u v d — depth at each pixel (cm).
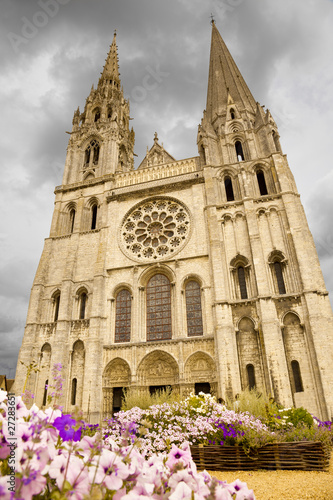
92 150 5772
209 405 1730
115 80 7150
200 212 4312
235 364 3306
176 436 1409
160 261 4166
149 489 455
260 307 3484
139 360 3706
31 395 644
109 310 4128
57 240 4909
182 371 3478
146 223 4588
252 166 4425
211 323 3656
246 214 4041
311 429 1716
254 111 5281
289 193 4034
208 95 5962
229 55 6181
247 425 1452
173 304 3931
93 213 5216
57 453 447
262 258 3738
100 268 4341
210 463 1391
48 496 388
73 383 3891
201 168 4747
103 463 425
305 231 3922
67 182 5512
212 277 3819
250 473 1312
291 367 3256
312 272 3612
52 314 4444
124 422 1497
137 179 5009
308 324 3341
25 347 4138
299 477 1223
